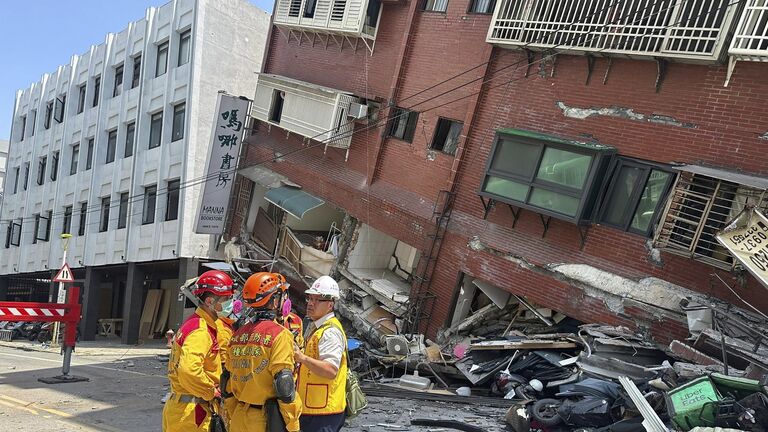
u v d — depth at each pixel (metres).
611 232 11.80
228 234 20.27
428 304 14.40
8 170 37.53
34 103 35.25
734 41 10.22
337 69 17.78
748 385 6.86
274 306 4.62
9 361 16.14
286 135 18.73
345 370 4.91
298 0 18.50
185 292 10.89
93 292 27.23
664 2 11.11
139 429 8.06
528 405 8.38
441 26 15.34
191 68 22.67
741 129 10.50
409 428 8.13
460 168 14.28
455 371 11.67
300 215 16.64
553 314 12.99
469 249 13.82
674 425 6.85
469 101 14.31
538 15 12.84
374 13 16.80
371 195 15.99
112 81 27.77
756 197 9.69
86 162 28.95
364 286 15.94
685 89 11.19
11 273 34.59
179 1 23.72
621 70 12.02
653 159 11.43
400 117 15.95
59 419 8.57
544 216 12.71
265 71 20.02
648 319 11.06
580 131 12.42
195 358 4.65
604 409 7.76
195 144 22.69
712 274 10.49
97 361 16.73
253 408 4.42
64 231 30.06
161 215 23.52
